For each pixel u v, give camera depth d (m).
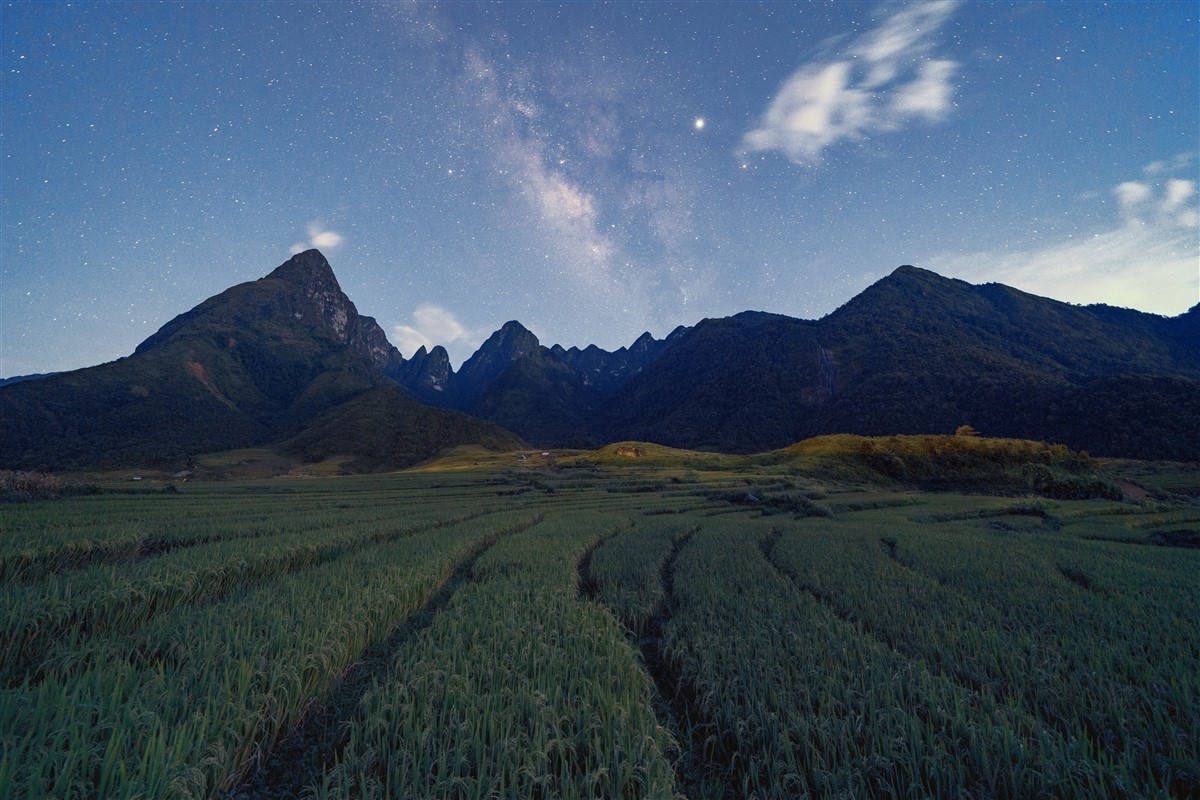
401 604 13.30
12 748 5.23
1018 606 13.42
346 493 64.62
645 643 12.34
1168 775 6.07
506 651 9.62
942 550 22.92
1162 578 16.86
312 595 12.59
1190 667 9.12
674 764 6.89
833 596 14.85
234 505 43.22
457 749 5.96
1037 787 6.02
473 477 94.62
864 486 75.44
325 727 7.94
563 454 175.75
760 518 43.34
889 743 6.55
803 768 6.57
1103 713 7.56
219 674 7.80
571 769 6.49
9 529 22.61
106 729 5.96
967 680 9.05
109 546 19.03
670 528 31.94
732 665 9.31
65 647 8.85
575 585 16.47
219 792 6.16
